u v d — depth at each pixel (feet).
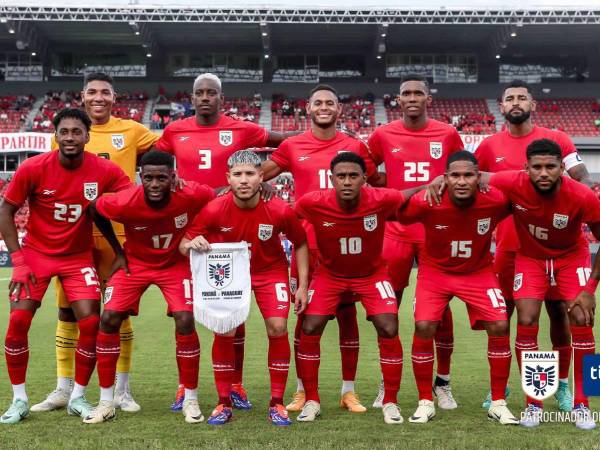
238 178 14.97
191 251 15.10
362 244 15.79
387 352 15.48
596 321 33.68
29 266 15.69
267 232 15.74
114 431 14.11
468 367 21.83
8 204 15.72
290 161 18.51
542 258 15.88
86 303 15.74
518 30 102.94
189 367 15.35
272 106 109.19
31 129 102.78
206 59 114.73
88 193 16.08
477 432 13.99
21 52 112.47
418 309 15.78
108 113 18.84
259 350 25.20
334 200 15.46
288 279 16.44
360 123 105.91
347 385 16.76
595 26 101.24
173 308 15.57
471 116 107.34
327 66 115.24
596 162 98.12
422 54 114.42
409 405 16.93
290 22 97.96
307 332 15.80
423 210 15.48
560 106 108.88
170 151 18.97
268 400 17.62
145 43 104.73
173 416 15.60
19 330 15.30
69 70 113.70
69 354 16.88
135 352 24.80
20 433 13.93
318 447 12.81
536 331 15.47
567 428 14.37
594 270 15.07
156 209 15.37
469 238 15.61
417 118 18.52
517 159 18.11
